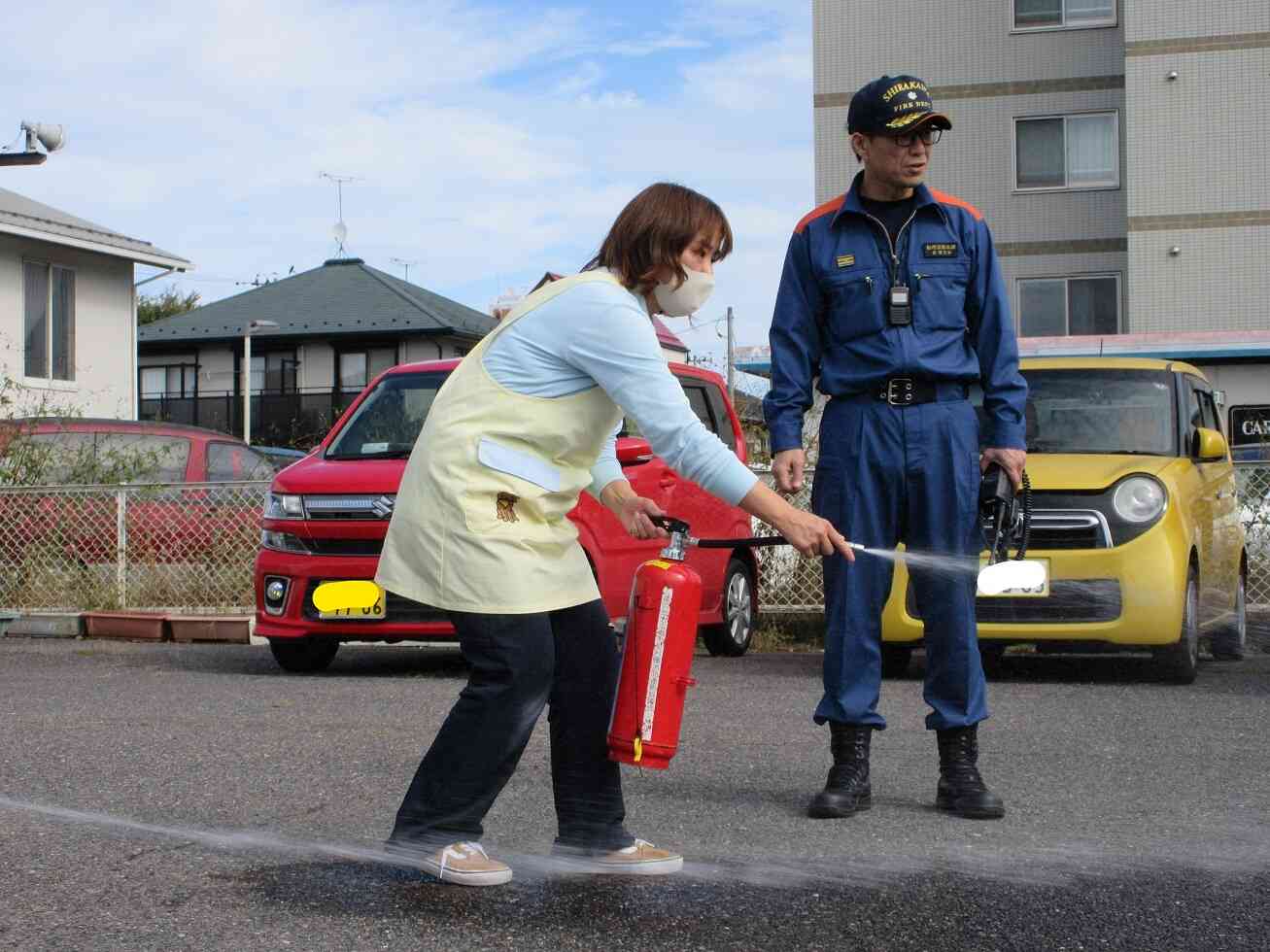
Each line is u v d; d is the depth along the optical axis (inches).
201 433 564.4
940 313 173.8
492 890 133.9
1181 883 138.0
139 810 170.6
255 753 208.1
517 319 133.1
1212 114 960.3
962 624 171.2
